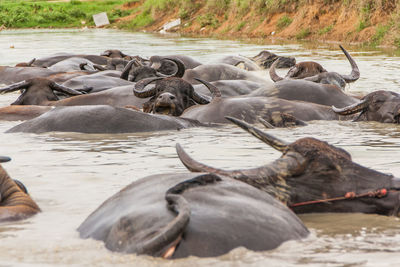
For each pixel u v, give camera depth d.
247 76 66.56
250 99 45.53
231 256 16.00
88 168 29.25
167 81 47.53
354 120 44.75
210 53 114.94
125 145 35.62
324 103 47.84
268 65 96.69
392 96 43.91
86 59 96.56
